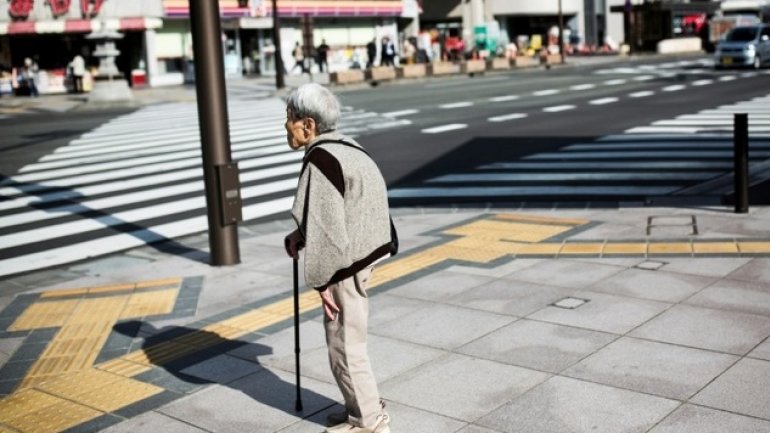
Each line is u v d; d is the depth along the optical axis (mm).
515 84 34094
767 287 6336
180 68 43562
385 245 4098
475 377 5004
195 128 21969
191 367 5492
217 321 6434
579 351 5289
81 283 7984
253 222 10711
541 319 5922
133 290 7539
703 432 4164
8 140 20609
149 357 5746
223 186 7996
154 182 13992
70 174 15125
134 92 36812
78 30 39656
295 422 4598
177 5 42438
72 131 22203
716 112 20344
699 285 6469
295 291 4594
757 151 14156
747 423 4227
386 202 4129
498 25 63750
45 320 6789
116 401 5016
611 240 8062
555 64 51188
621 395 4633
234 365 5480
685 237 7996
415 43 53406
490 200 11102
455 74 42969
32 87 37344
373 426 4266
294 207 3996
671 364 5000
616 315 5902
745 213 8938
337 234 3883
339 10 49406
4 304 7367
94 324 6590
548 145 16031
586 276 6895
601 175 12531
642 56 59719
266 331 6121
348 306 4117
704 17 69938
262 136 19703
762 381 4699
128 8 40719
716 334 5438
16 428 4703
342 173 3941
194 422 4664
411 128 19672
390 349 5535
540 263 7395
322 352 5633
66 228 10797
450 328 5867
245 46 46562
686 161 13422
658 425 4270
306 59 48250
